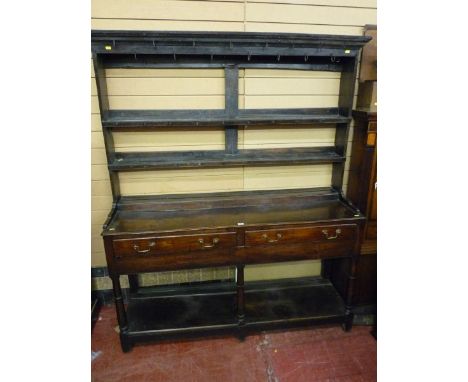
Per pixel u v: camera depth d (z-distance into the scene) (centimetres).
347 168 221
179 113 194
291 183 221
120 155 197
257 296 220
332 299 217
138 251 167
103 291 231
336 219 180
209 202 203
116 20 177
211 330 193
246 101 200
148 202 200
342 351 193
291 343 199
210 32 158
